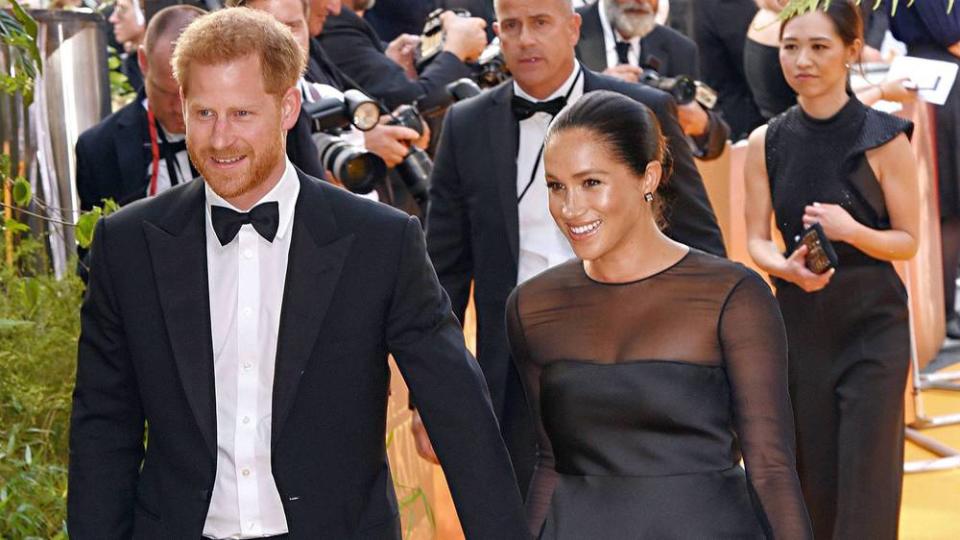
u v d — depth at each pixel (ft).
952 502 67.31
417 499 51.34
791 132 54.19
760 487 32.17
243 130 29.25
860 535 51.98
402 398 50.55
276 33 29.71
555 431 33.91
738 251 80.94
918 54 88.17
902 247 51.90
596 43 75.72
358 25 61.72
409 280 31.19
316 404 30.48
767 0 80.48
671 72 76.48
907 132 52.29
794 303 53.62
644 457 32.81
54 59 52.24
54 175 52.34
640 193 33.55
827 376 53.06
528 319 34.68
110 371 31.99
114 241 31.60
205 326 30.71
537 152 46.85
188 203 31.58
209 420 30.42
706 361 33.09
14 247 48.62
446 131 47.98
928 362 88.33
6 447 40.57
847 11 52.11
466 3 82.94
